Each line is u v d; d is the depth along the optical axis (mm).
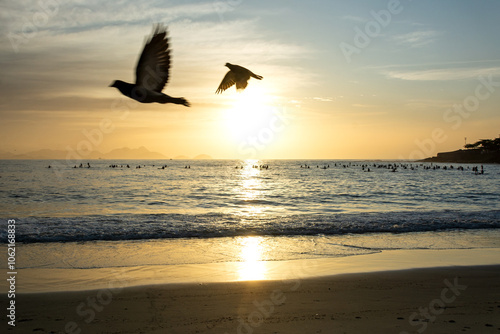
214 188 51500
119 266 12484
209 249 15094
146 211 28219
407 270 11984
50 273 11594
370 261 13219
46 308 8586
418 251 14891
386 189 50344
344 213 25078
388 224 20422
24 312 8336
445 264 12766
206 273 11672
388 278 11133
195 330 7418
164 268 12234
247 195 41594
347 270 11992
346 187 53875
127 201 35250
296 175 93625
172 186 54406
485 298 9398
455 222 20953
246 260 13359
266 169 140500
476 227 20172
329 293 9742
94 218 22438
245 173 104438
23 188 48156
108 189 48094
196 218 22547
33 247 15305
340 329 7438
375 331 7328
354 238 17438
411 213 24719
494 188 51625
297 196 40656
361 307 8719
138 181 65625
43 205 31672
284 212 27781
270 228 19234
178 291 9875
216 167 164375
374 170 130250
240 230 18734
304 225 20062
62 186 52188
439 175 93625
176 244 16031
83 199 36562
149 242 16406
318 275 11422
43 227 19125
